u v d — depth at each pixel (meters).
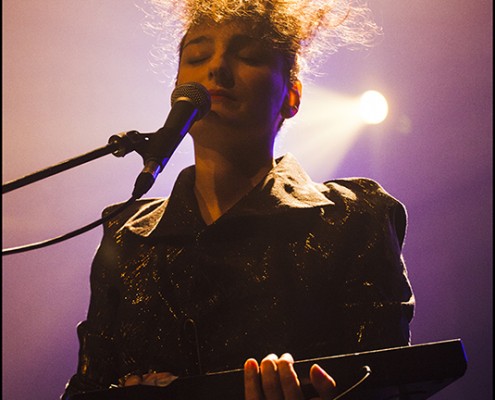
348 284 1.75
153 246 1.88
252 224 1.80
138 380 1.41
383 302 1.72
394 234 1.85
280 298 1.72
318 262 1.75
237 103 1.91
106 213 2.09
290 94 2.11
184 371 1.72
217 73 1.91
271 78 1.98
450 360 1.30
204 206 1.95
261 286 1.73
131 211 2.06
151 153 1.63
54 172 1.57
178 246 1.85
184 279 1.79
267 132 1.96
